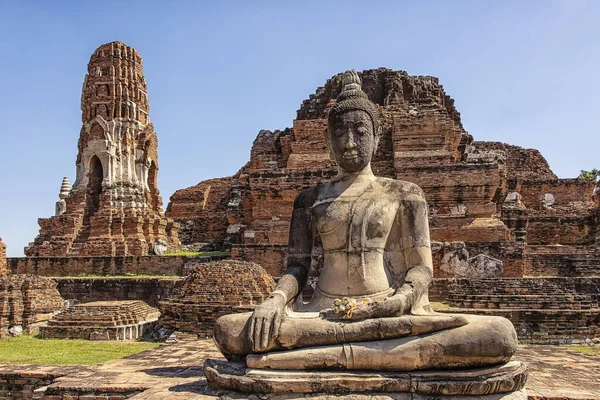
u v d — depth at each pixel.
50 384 10.52
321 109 37.19
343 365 7.67
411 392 7.38
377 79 36.59
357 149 9.23
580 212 37.69
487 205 24.34
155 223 35.06
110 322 20.78
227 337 8.34
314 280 19.95
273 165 33.94
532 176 44.94
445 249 22.75
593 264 27.06
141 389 9.22
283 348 7.97
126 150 35.66
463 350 7.53
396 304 7.90
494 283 20.33
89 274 31.59
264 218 26.38
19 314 22.44
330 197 9.29
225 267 20.47
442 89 38.16
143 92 37.97
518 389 7.68
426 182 24.81
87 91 36.44
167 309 20.12
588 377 10.56
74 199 35.72
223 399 7.64
